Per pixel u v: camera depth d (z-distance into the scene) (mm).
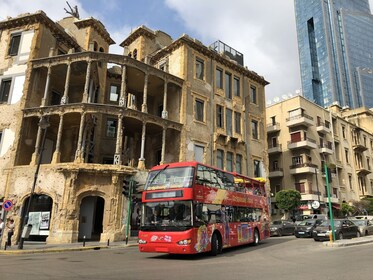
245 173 32938
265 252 16281
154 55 33750
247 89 36438
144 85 28656
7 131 25266
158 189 14984
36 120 26469
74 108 24734
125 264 12062
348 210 45125
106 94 33062
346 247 17594
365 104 139375
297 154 44969
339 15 153000
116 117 31500
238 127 34156
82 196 22703
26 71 26250
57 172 22938
